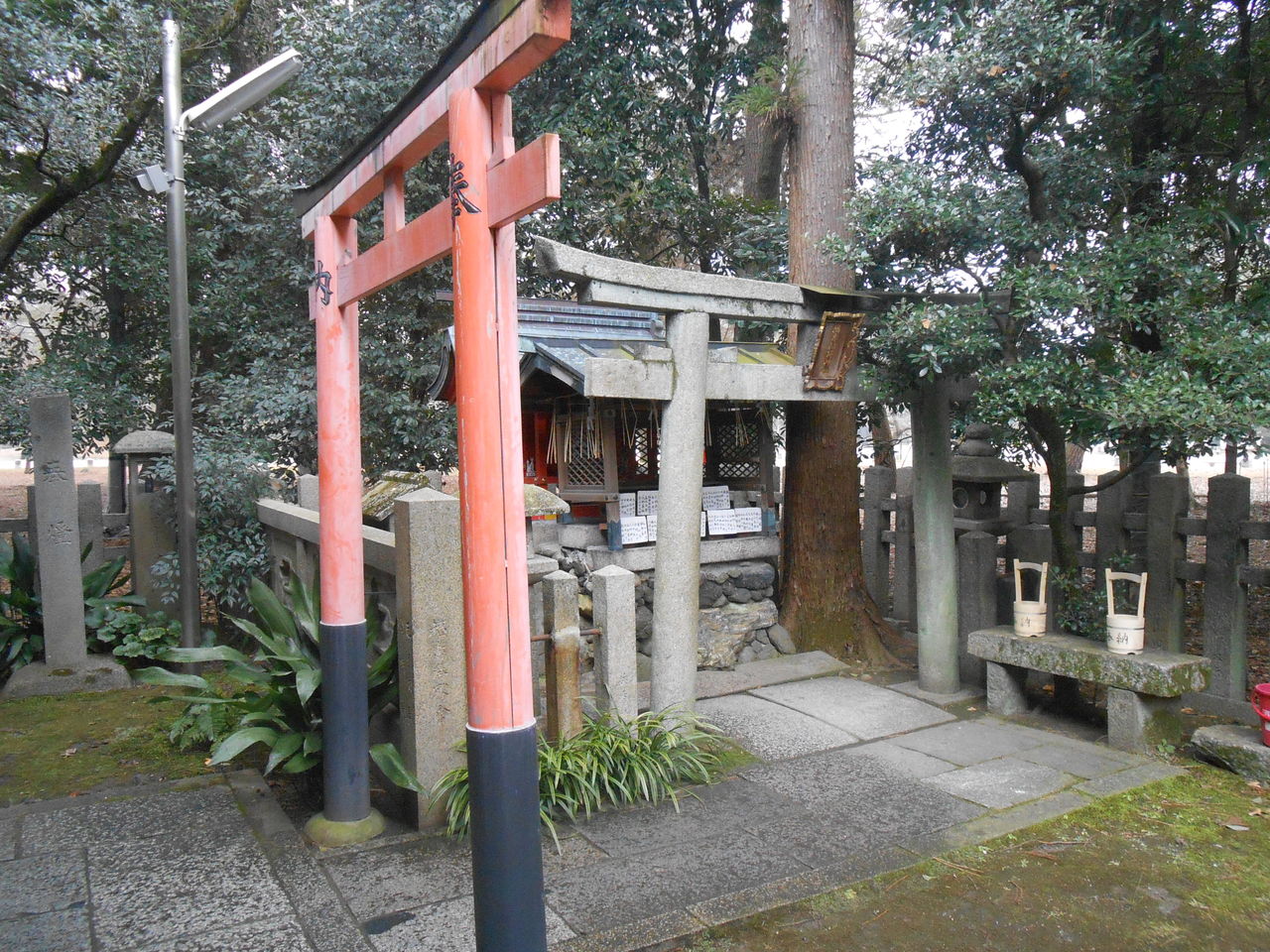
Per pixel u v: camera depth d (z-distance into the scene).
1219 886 2.79
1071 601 4.72
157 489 6.40
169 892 2.74
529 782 2.02
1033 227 4.30
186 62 7.31
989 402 4.05
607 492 5.23
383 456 8.33
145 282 8.48
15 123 5.65
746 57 8.62
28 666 5.21
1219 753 3.73
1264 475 15.21
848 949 2.46
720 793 3.54
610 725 3.68
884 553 6.61
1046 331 4.30
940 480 4.84
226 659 3.66
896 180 4.36
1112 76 3.98
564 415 5.48
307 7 8.55
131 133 6.17
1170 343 4.04
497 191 1.99
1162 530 4.69
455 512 3.26
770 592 5.87
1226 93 5.57
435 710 3.23
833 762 3.88
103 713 4.76
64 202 6.02
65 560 5.20
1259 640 6.07
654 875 2.85
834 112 5.86
